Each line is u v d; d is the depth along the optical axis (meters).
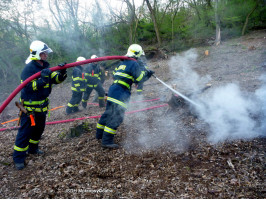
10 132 4.82
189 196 2.36
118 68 3.64
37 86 2.96
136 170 2.90
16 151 3.13
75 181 2.77
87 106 6.63
